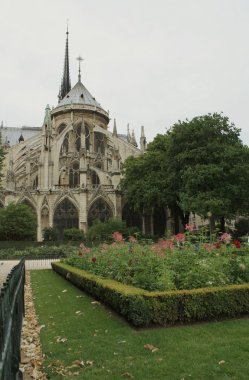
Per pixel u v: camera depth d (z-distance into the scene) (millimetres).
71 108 86000
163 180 48969
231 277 11047
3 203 65438
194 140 44469
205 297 9312
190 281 10258
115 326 8992
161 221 68750
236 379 5641
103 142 86062
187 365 6234
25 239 49906
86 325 9250
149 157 53406
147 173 53062
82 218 63938
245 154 42375
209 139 44031
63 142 81188
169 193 48438
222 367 6098
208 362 6340
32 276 23906
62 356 7012
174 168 47531
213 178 41375
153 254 12422
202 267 10867
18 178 75562
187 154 43656
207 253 12484
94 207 66125
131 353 6953
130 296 8766
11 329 4637
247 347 7035
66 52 123500
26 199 65000
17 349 5754
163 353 6883
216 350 6922
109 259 14648
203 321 9320
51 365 6527
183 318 9070
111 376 5910
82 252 20484
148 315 8680
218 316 9555
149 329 8625
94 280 12523
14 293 6246
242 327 8609
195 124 44844
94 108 87688
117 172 68062
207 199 40688
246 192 41375
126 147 80875
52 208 65062
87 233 53688
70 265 22500
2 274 21984
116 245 17344
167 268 10883
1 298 3779
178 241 13297
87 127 86562
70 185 75062
